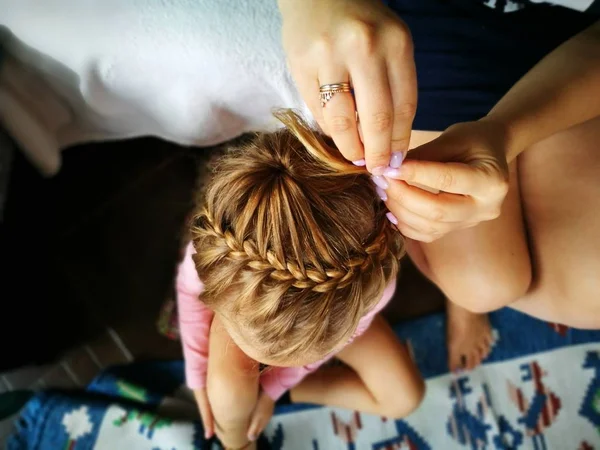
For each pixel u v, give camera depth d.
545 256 0.90
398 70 0.47
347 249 0.58
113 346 1.21
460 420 1.12
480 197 0.56
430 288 1.25
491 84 0.85
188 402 1.14
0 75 0.94
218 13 0.85
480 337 1.15
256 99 0.97
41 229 1.25
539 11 0.88
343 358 1.00
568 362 1.15
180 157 1.32
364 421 1.12
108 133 1.18
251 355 0.70
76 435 1.08
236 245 0.58
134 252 1.26
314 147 0.58
